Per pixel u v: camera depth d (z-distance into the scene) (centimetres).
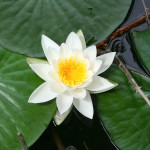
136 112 67
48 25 69
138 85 68
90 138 70
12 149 65
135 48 70
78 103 66
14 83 66
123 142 67
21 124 65
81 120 70
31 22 68
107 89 66
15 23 68
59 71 65
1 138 65
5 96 66
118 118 67
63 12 69
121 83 68
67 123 70
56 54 66
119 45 72
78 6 69
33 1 69
